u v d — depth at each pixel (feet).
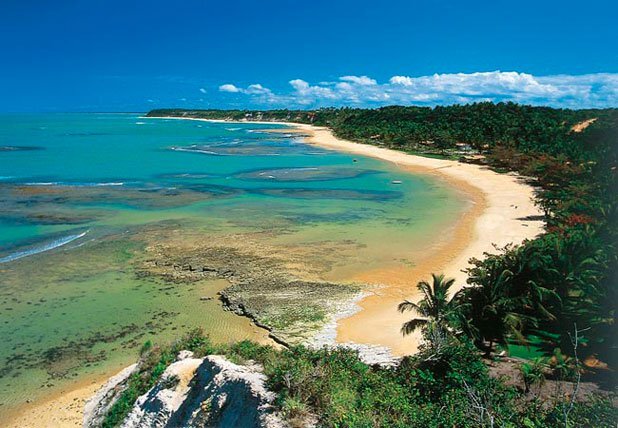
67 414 74.95
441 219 194.39
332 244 158.61
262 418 48.88
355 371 64.80
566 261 101.55
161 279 127.95
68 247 151.12
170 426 56.39
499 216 199.31
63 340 98.17
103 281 126.31
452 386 64.85
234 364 60.49
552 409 57.67
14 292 119.03
